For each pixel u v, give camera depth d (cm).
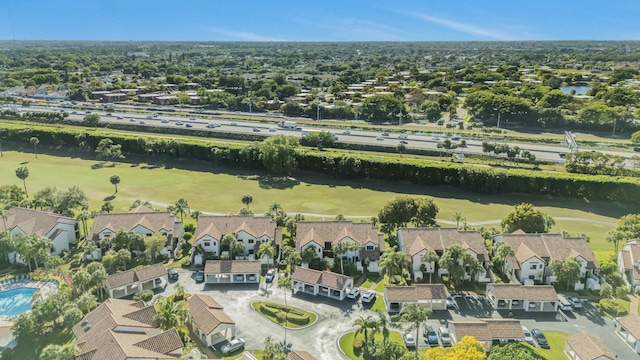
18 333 8950
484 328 9100
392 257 10819
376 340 9156
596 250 13262
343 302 10656
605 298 10806
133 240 12394
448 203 17188
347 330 9612
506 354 8150
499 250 11825
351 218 15612
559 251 11844
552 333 9600
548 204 17150
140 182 19088
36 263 11744
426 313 8794
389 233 13975
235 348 8912
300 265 11794
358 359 8725
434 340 9181
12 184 18375
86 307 9744
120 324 8538
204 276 11612
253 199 17362
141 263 12169
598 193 16938
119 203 16588
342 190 18600
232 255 12462
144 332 8781
